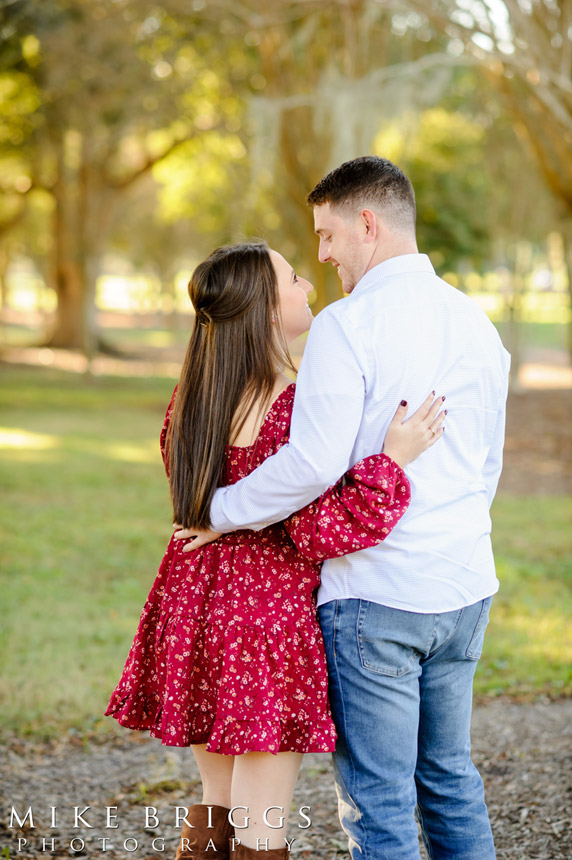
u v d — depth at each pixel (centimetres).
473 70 1233
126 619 539
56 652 471
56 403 1867
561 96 755
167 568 218
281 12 1084
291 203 1739
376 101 979
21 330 4344
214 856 211
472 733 367
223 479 206
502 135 1850
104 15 1453
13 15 1523
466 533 194
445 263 2269
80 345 3181
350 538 183
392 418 189
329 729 192
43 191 2633
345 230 200
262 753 196
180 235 3784
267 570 199
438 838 205
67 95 1780
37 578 628
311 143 1223
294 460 183
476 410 197
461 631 197
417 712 194
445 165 2181
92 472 1094
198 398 208
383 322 188
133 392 2128
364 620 189
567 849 259
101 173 2236
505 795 302
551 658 464
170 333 3981
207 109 1945
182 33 1470
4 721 381
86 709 398
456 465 195
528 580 634
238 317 208
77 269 3111
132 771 337
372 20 969
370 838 188
